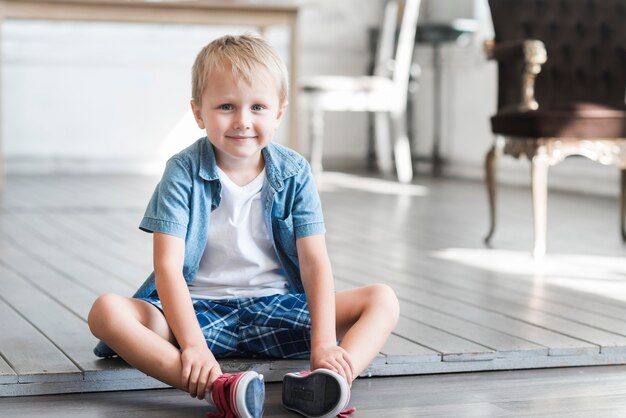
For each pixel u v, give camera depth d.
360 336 1.68
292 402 1.63
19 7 4.36
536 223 3.20
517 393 1.78
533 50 3.38
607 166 5.15
